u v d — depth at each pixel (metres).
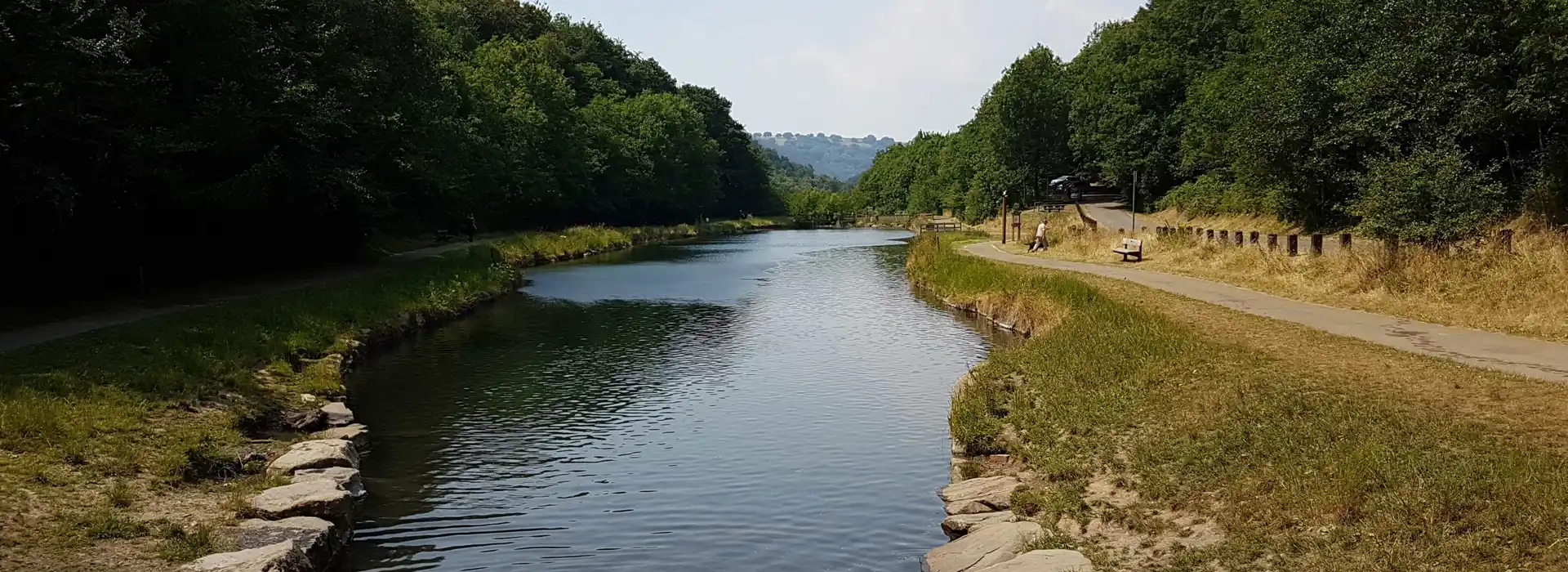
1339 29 41.66
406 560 10.43
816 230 104.44
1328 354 15.19
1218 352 15.55
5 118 18.02
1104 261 36.53
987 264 35.66
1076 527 10.06
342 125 29.36
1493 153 35.66
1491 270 20.16
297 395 16.70
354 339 22.73
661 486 13.01
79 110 19.59
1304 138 42.94
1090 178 96.81
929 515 11.74
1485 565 7.32
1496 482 8.43
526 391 19.05
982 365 18.91
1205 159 61.56
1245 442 11.00
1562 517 7.65
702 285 40.34
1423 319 19.19
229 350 18.03
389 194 35.66
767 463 14.09
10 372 14.23
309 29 30.92
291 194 28.98
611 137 85.69
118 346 16.70
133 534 9.68
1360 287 22.72
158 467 11.66
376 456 14.49
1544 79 30.95
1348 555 7.95
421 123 38.69
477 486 13.04
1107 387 14.95
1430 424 10.38
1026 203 86.31
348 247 38.16
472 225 54.97
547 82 74.62
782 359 22.66
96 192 21.86
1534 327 17.08
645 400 18.25
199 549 9.35
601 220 87.12
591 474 13.58
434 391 19.06
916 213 126.81
